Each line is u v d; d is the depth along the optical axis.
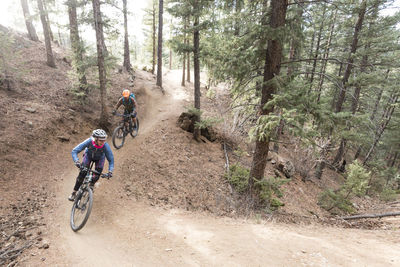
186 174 9.60
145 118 15.29
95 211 5.49
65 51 20.02
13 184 5.70
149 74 27.89
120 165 8.45
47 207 5.21
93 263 3.53
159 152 10.46
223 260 3.73
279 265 3.61
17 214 4.65
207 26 10.51
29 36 19.12
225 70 7.72
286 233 5.54
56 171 7.12
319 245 4.66
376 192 15.84
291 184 12.09
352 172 10.31
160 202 7.26
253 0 7.56
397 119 16.30
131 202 6.64
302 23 7.33
